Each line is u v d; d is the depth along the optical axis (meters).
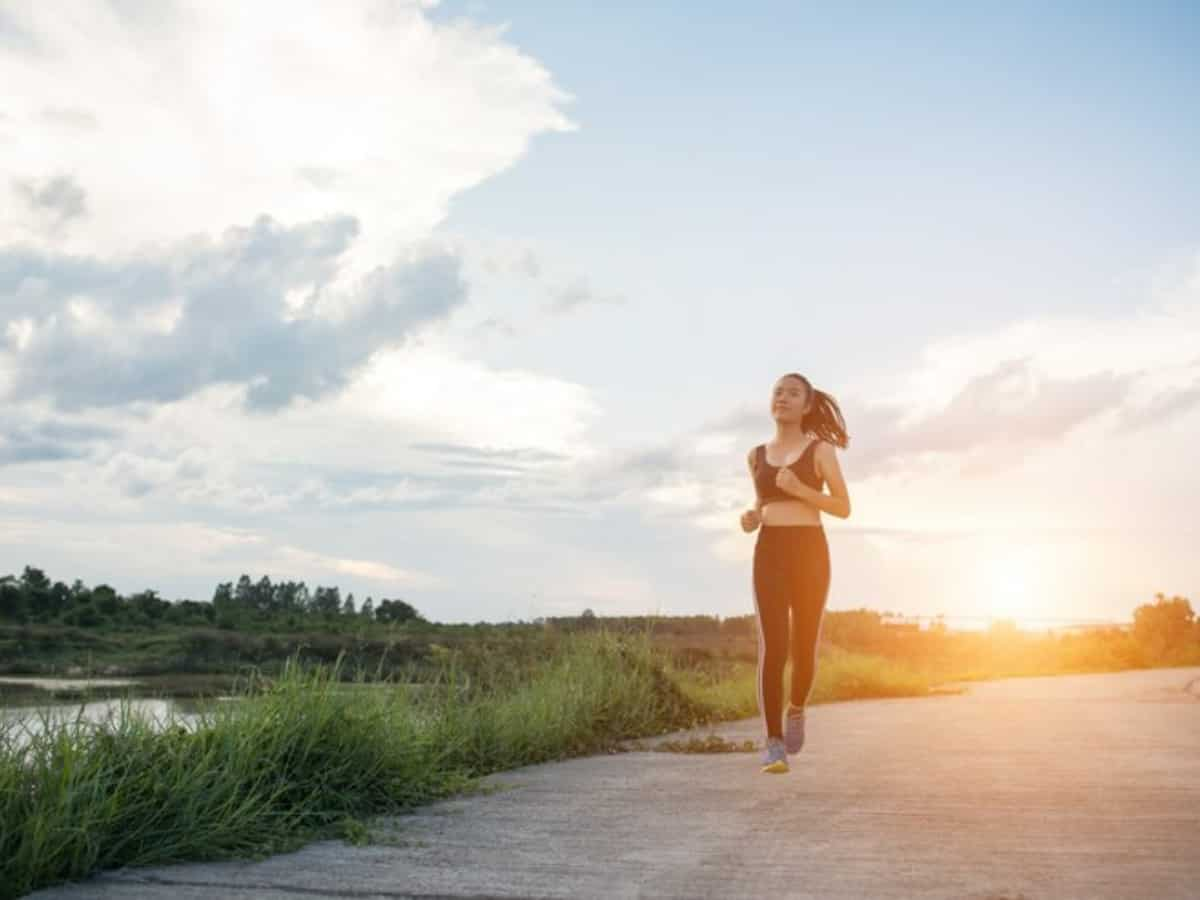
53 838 3.22
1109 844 3.62
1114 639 28.08
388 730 5.02
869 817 4.16
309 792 4.36
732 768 5.89
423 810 4.51
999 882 3.10
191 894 3.04
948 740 7.33
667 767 5.99
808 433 5.96
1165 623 30.11
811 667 5.60
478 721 6.29
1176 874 3.18
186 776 3.76
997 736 7.62
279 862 3.47
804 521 5.60
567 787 5.17
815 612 5.59
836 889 3.03
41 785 3.47
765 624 5.58
